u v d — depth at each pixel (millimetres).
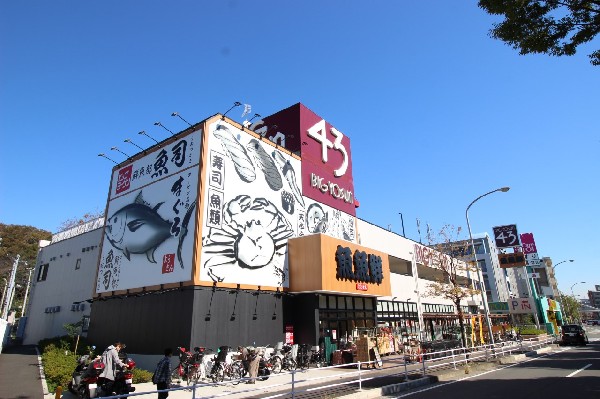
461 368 18156
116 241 22312
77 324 25344
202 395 12453
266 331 19281
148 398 12109
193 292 16453
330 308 22406
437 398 11289
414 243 37375
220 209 18672
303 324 21000
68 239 32344
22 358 21828
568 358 22781
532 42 9180
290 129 27141
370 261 24453
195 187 18375
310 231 24531
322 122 29250
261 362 16000
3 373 16734
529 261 76375
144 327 18297
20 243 60438
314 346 20266
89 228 32531
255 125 29344
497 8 9000
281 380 15562
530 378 14852
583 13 8664
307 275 20859
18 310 52562
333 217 27359
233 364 15703
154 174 21250
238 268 18734
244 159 20922
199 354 15078
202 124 19391
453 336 35438
